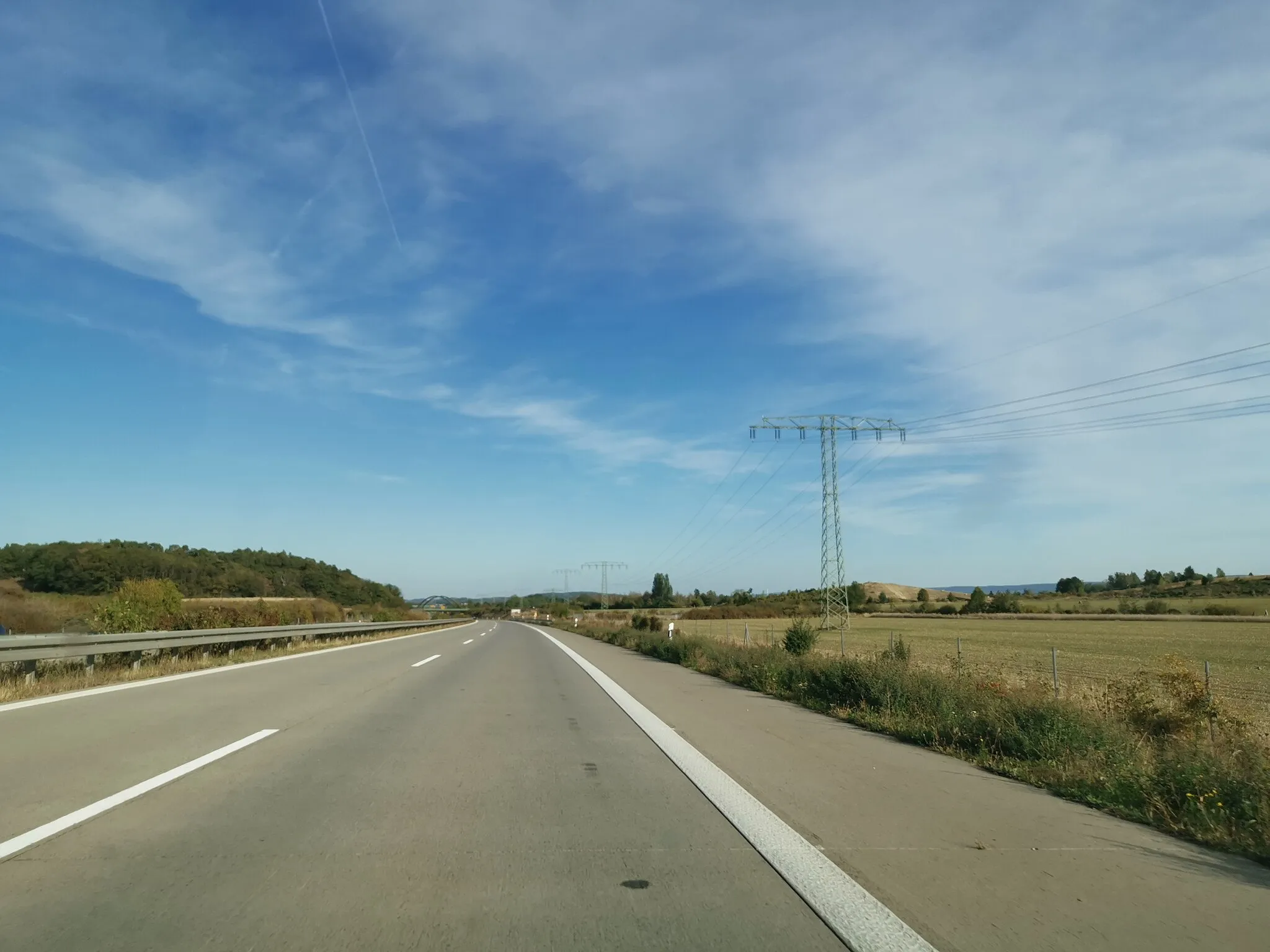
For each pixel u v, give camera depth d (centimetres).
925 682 1364
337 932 439
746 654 2158
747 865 560
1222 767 798
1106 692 1502
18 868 531
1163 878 547
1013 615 10250
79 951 411
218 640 2158
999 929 454
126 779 770
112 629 2173
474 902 485
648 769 873
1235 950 430
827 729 1182
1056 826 674
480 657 2569
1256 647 4297
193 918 455
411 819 662
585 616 9631
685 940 434
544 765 884
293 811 677
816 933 445
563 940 433
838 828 654
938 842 620
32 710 1202
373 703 1346
